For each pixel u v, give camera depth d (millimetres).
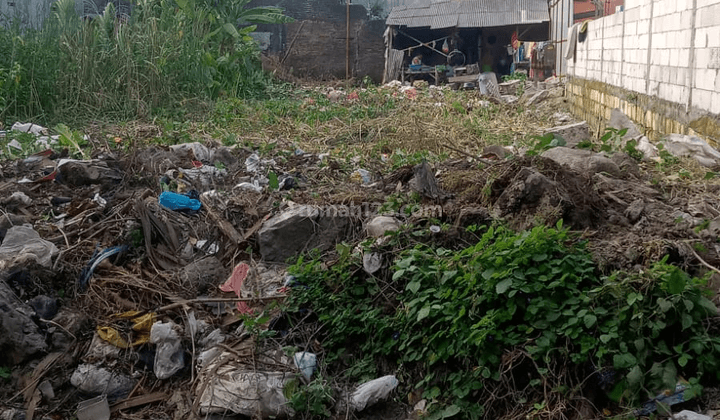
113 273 5566
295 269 5242
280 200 6578
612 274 4270
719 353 4039
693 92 8086
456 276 4609
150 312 5160
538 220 5156
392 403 4488
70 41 13398
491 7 25844
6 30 13664
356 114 12930
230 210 6406
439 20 25625
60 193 7031
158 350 4887
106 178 7309
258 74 18047
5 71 12469
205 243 6121
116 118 12500
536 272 4363
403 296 4840
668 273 4184
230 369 4605
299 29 25578
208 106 13734
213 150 8844
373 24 26406
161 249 5953
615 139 7793
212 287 5574
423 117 12289
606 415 3953
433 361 4406
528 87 20531
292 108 13734
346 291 5043
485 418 4152
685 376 4051
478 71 23719
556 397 4023
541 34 26250
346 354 4812
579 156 6688
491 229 4727
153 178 7426
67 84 12688
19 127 11094
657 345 4082
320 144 10500
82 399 4734
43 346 4867
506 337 4270
